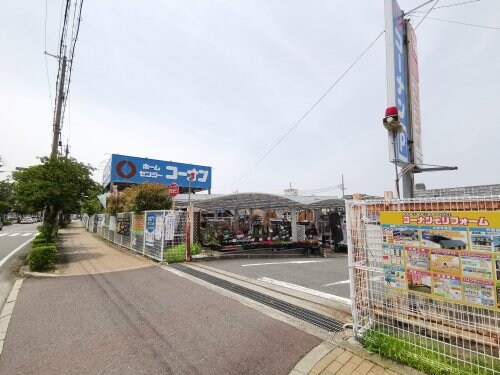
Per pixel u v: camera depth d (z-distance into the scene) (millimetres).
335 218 15758
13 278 7789
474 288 2641
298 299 5379
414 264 3070
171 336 3859
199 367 3121
